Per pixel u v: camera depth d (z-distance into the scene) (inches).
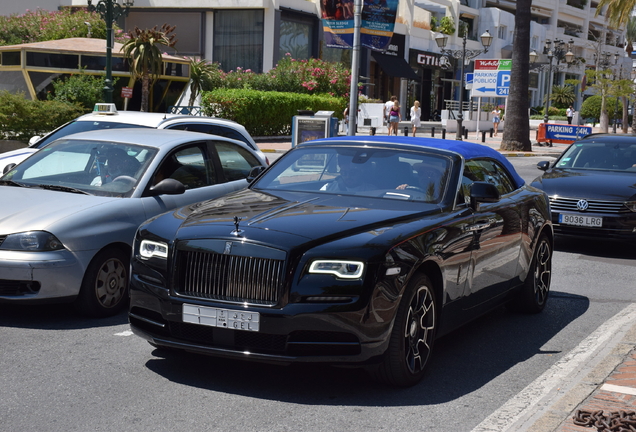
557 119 2448.3
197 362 206.5
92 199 256.8
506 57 2642.7
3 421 162.4
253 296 176.4
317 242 177.2
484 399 185.0
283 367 204.2
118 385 186.9
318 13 1706.4
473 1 2640.3
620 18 2242.9
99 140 291.9
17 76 999.0
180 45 1625.2
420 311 193.5
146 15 1628.9
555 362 218.8
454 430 163.8
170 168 284.5
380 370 184.5
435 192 217.8
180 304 181.0
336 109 1339.8
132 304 194.4
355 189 221.3
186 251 182.9
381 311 176.1
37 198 255.0
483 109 2140.7
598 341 242.8
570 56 1827.0
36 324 241.0
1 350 213.3
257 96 1139.3
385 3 1242.0
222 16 1599.4
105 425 161.6
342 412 172.9
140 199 263.9
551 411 162.6
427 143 241.3
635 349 211.9
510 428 157.8
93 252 241.8
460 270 209.6
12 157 389.7
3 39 1286.9
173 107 1100.5
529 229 261.3
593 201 405.1
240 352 176.6
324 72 1400.1
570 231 411.5
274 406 175.3
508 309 282.2
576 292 321.1
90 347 218.1
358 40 837.2
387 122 1483.8
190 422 164.2
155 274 188.2
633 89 2148.1
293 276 173.8
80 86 961.5
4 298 232.4
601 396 172.2
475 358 221.1
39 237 231.9
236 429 160.9
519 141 1234.6
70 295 238.4
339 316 172.2
